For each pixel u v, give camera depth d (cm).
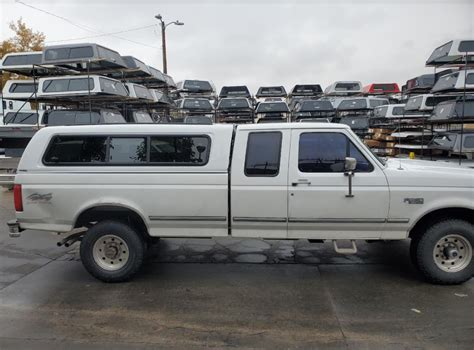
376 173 434
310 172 438
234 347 327
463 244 438
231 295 429
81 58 1158
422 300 408
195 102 1788
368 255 555
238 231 455
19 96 1352
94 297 427
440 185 429
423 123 1155
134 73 1573
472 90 1107
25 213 463
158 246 606
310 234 448
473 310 385
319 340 335
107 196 452
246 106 1753
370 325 358
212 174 444
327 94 2106
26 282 471
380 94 2292
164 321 372
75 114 1117
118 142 459
